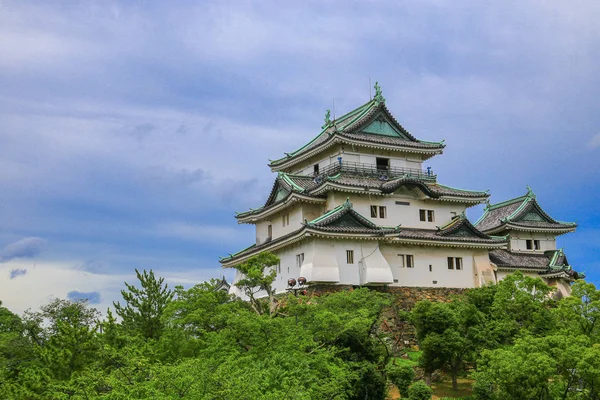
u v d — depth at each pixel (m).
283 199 68.88
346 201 62.91
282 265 67.25
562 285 80.19
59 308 53.12
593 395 38.56
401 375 44.31
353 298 48.19
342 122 81.06
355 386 40.66
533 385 37.88
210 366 33.28
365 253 63.41
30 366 42.00
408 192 71.81
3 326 57.16
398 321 61.44
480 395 42.09
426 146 75.88
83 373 34.50
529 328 48.47
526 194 86.00
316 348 39.09
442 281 69.81
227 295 49.03
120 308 45.94
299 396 30.06
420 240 67.12
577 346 38.28
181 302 44.84
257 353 38.84
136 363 33.53
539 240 85.06
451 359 47.84
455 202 75.44
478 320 48.88
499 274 76.00
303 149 80.75
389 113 77.25
